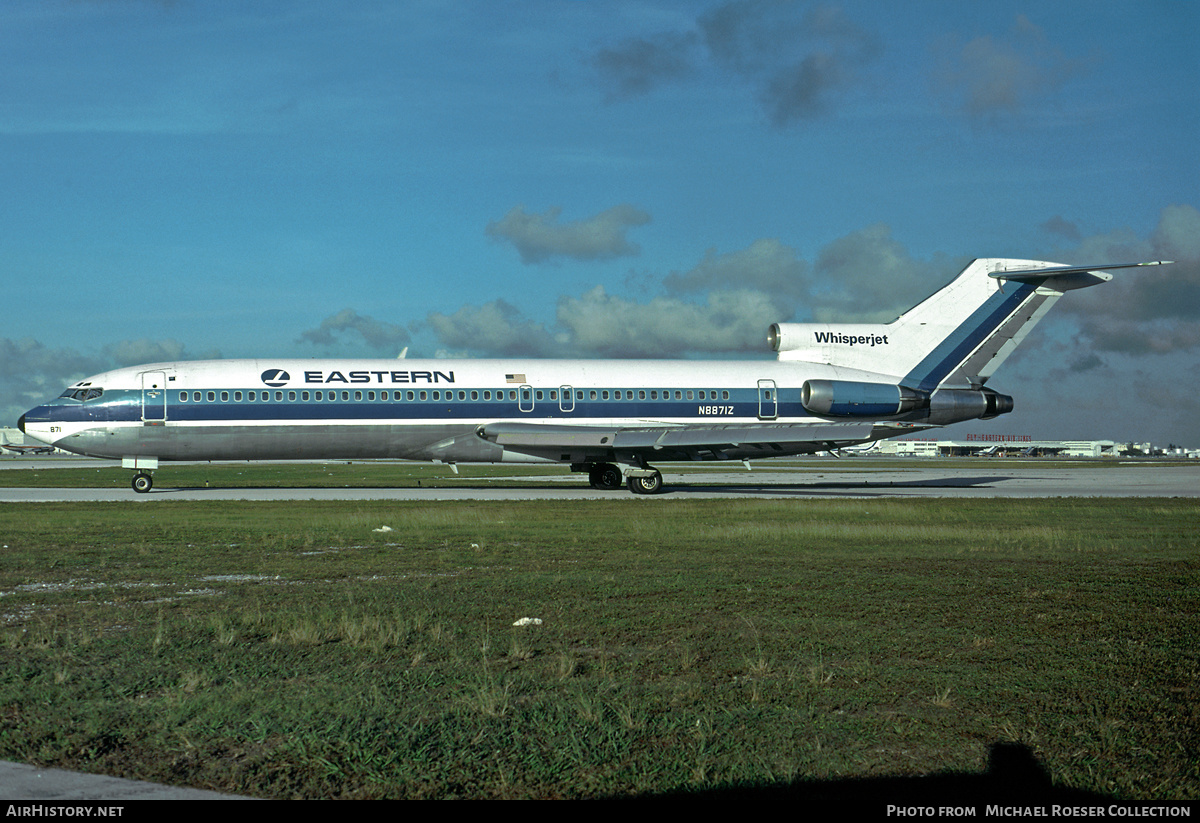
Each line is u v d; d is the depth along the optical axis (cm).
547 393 3700
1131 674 797
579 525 2242
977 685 760
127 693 743
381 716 680
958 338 4006
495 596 1204
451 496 3453
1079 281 4016
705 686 762
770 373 3906
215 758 600
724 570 1452
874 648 899
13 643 914
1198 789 542
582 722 665
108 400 3447
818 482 4859
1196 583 1320
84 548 1756
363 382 3581
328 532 2067
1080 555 1664
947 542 1888
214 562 1555
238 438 3500
